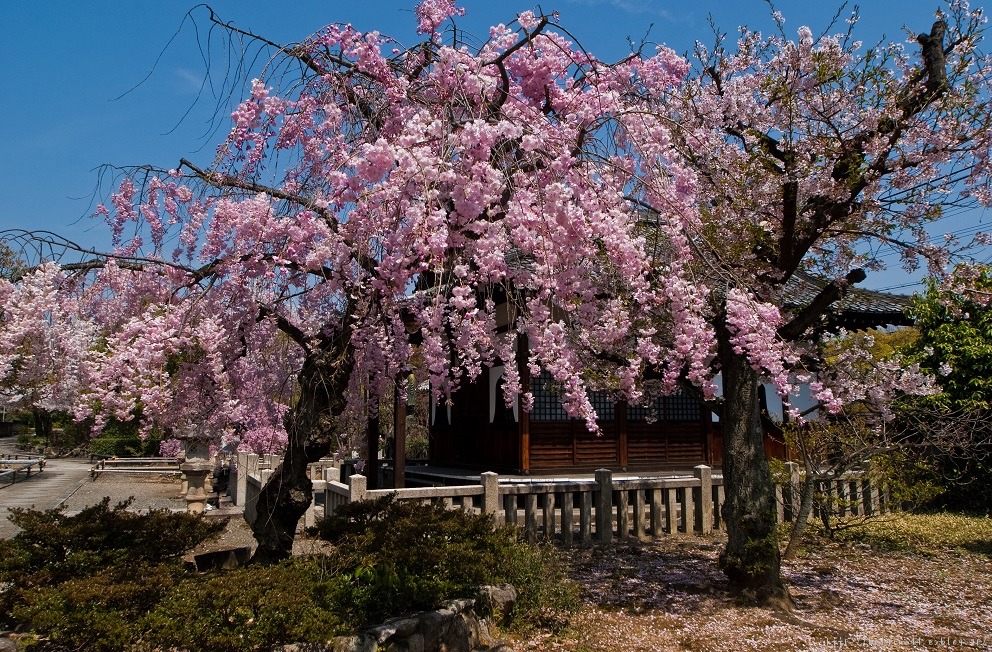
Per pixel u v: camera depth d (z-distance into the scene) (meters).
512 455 10.92
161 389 4.00
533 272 4.21
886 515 9.63
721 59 6.70
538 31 4.23
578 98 4.43
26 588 3.69
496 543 4.88
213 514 10.20
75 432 24.25
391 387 5.21
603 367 6.42
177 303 4.52
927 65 5.76
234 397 4.82
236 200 4.34
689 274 4.84
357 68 4.12
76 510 12.18
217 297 4.34
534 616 4.91
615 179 4.25
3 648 3.27
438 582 4.32
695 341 4.40
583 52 4.42
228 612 3.34
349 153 3.92
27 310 4.03
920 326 10.91
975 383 9.39
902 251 6.21
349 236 3.97
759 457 5.67
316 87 4.29
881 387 6.76
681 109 5.79
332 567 4.24
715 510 8.90
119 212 4.54
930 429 8.24
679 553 7.49
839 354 7.59
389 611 4.05
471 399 12.43
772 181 6.10
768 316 4.08
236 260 4.09
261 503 4.80
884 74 5.93
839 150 5.84
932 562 7.13
